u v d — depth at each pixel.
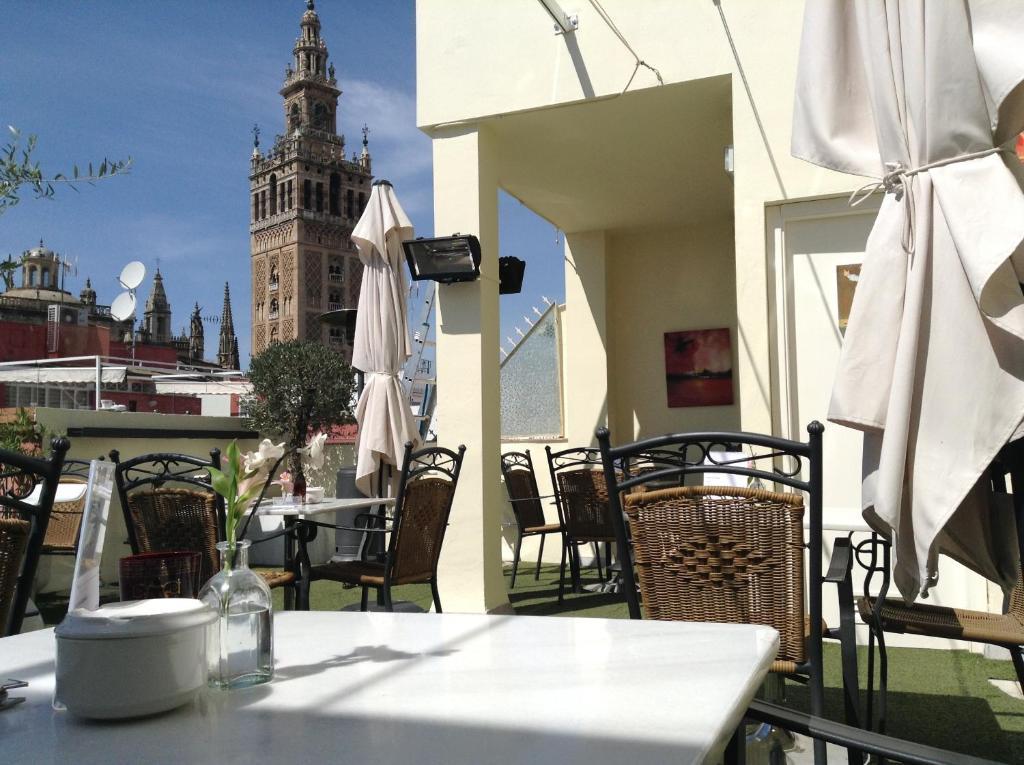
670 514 1.98
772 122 4.31
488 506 5.03
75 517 5.51
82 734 0.79
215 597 0.96
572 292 7.49
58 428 6.52
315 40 93.19
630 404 7.43
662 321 7.38
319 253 91.44
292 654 1.11
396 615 1.40
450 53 5.12
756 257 4.28
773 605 1.89
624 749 0.70
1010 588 2.04
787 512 1.87
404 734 0.76
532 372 7.83
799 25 4.31
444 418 5.08
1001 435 1.72
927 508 1.77
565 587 5.99
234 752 0.72
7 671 1.06
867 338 1.95
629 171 6.04
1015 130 1.85
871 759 2.13
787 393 4.22
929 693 3.14
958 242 1.78
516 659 1.04
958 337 1.80
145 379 14.60
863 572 4.02
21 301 42.56
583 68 4.77
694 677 0.93
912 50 1.91
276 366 15.05
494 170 5.30
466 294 5.08
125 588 1.02
